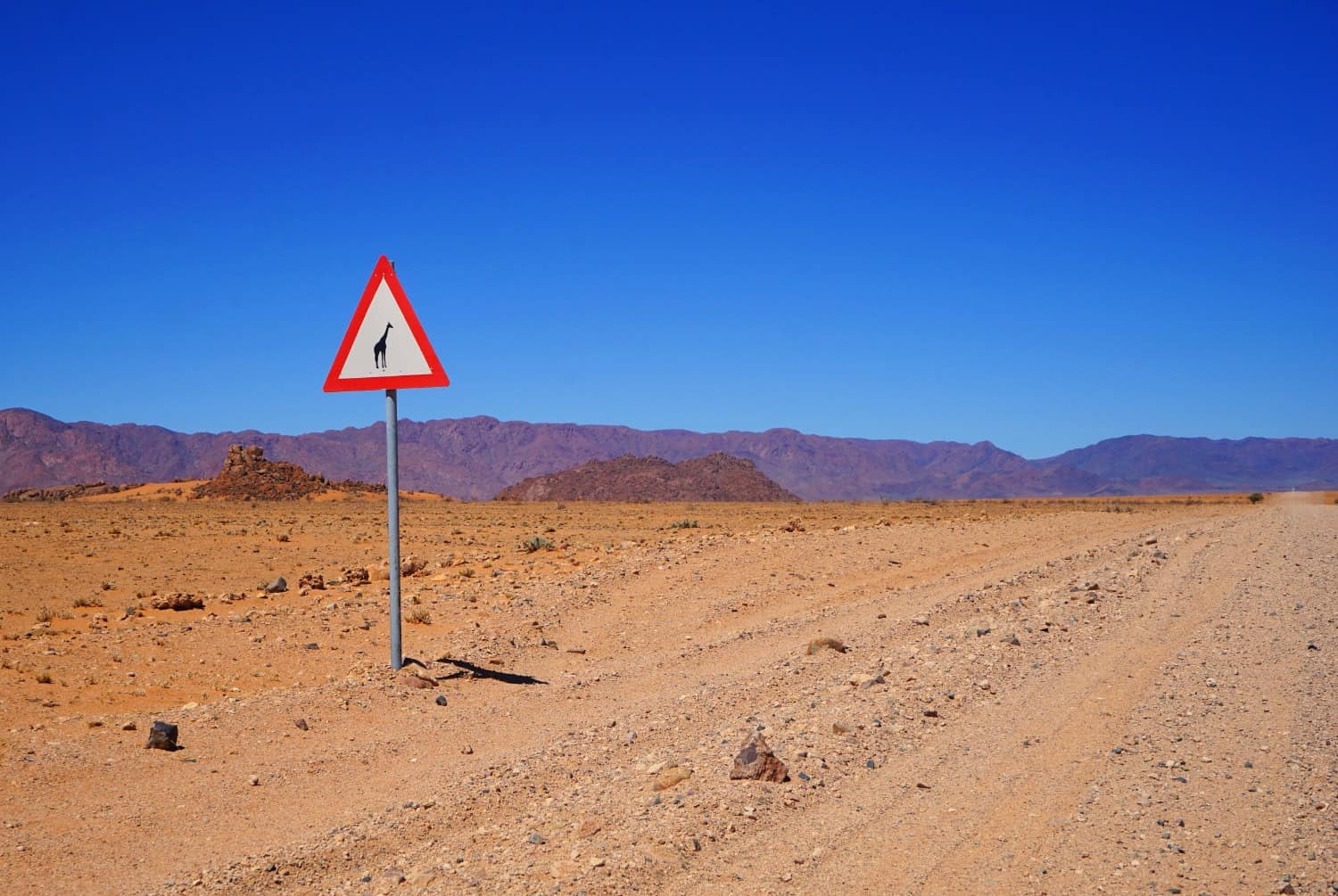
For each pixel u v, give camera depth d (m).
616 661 13.56
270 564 31.91
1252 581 17.55
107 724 10.23
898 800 7.24
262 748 9.32
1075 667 11.43
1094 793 7.24
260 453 134.62
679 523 53.75
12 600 22.14
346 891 6.07
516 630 15.05
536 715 10.59
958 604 16.92
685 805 6.98
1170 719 9.09
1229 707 9.37
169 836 7.16
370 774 8.67
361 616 17.20
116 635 15.59
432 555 33.94
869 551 24.92
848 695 10.39
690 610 17.11
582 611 17.06
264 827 7.37
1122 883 5.73
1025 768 7.89
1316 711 9.09
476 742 9.59
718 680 11.77
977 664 11.61
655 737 9.23
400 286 12.23
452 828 7.17
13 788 8.01
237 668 13.52
